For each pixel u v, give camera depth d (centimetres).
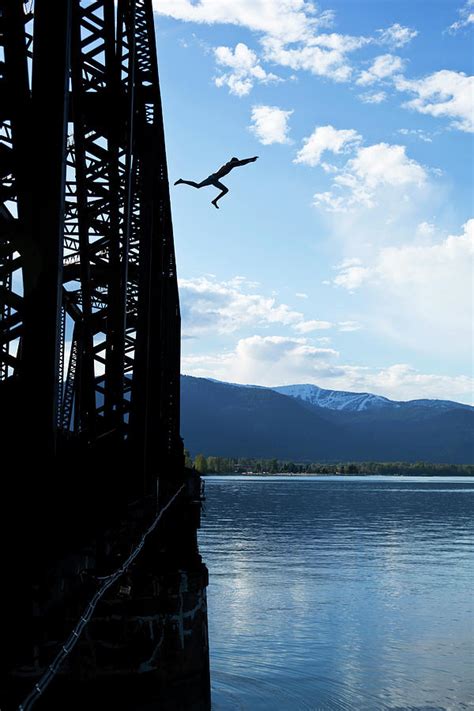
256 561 4931
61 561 598
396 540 6656
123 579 874
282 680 2172
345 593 3716
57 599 573
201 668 923
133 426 1268
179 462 3067
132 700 854
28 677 602
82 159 893
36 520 508
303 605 3378
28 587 501
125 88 1064
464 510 11688
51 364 515
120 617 857
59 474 624
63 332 1522
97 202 1033
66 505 709
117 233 1042
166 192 1870
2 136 652
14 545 503
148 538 973
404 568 4691
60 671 829
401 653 2545
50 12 534
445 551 5750
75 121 883
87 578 693
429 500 15075
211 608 3278
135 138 1352
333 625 2973
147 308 1302
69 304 1587
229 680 2147
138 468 1246
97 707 832
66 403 1862
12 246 525
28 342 514
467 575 4406
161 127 1480
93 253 1041
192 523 1173
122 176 1043
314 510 11244
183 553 975
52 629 570
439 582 4116
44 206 523
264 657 2439
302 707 1919
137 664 862
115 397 1002
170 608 891
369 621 3058
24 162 528
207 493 17162
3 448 512
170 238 2352
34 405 512
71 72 875
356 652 2534
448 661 2452
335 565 4775
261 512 10594
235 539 6550
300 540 6512
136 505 1105
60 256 525
